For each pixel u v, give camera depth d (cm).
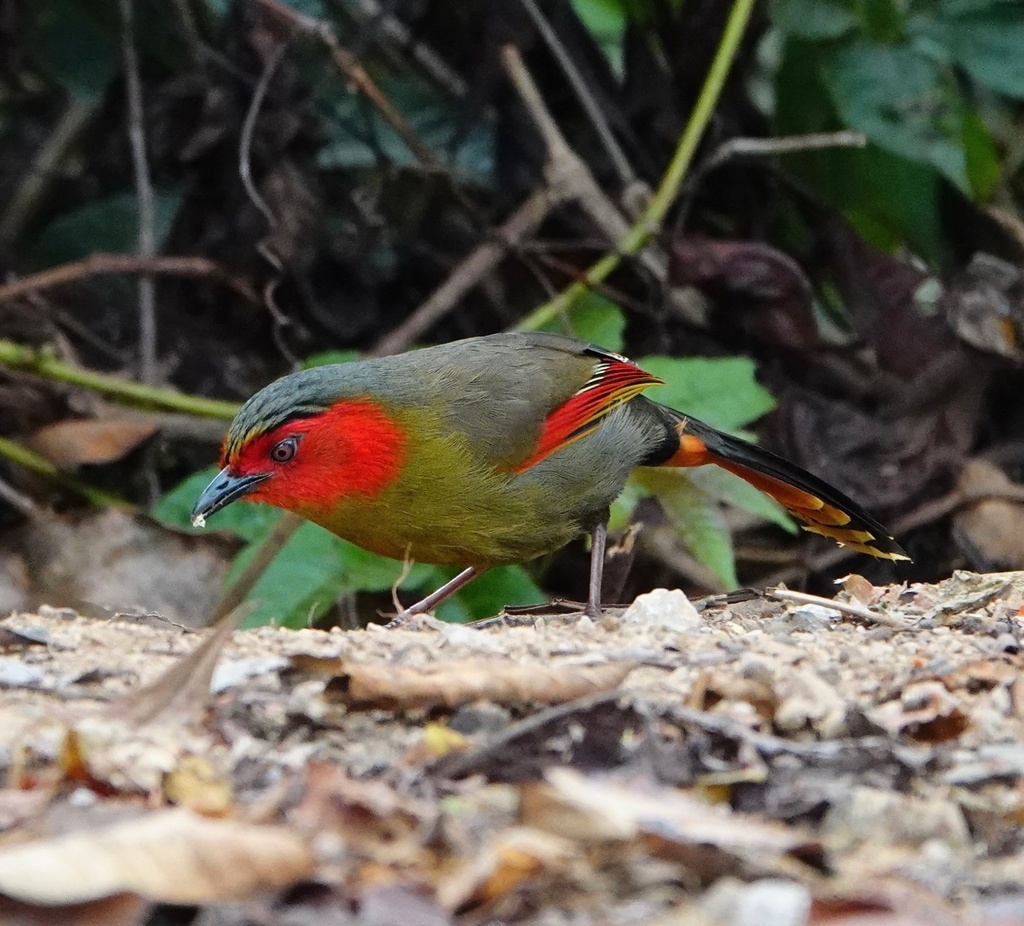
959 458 1312
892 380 1337
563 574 1348
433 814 522
